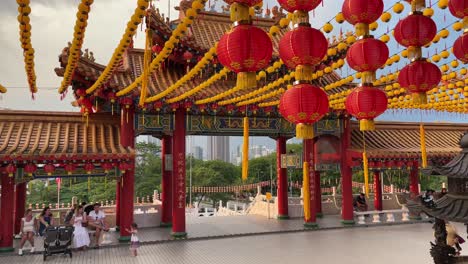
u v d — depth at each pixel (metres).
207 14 23.47
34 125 18.00
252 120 21.70
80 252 16.94
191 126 20.30
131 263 15.07
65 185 55.62
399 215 27.09
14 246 17.55
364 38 6.25
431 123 27.84
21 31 7.31
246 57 4.79
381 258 15.63
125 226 18.42
